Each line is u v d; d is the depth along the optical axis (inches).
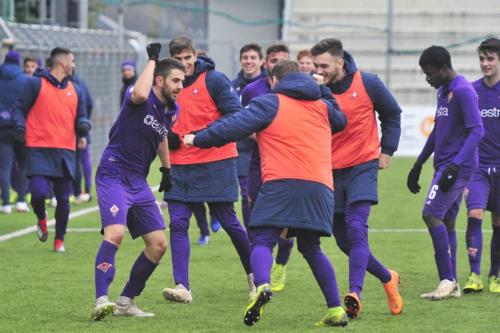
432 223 479.5
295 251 639.8
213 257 613.9
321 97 411.5
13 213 843.4
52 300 467.8
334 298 406.0
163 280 526.9
